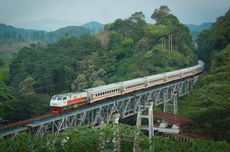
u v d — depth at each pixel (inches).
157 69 6043.3
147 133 4121.6
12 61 7583.7
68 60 6811.0
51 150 2450.8
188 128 3361.2
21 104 4087.1
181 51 7293.3
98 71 6427.2
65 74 6220.5
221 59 4867.1
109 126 2770.7
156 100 4574.3
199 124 3233.3
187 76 5265.8
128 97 4010.8
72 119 3336.6
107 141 2608.3
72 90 5935.0
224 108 3053.6
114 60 6934.1
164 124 3991.1
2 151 2361.0
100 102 3622.0
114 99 3799.2
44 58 7140.8
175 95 4928.6
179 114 4274.1
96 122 3587.6
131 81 4097.0
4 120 3914.9
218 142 2472.9
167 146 2464.3
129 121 4594.0
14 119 4030.5
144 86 4205.2
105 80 6205.7
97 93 3518.7
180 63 6594.5
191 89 5442.9
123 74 6304.1
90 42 7805.1
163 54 6496.1
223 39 6102.4
